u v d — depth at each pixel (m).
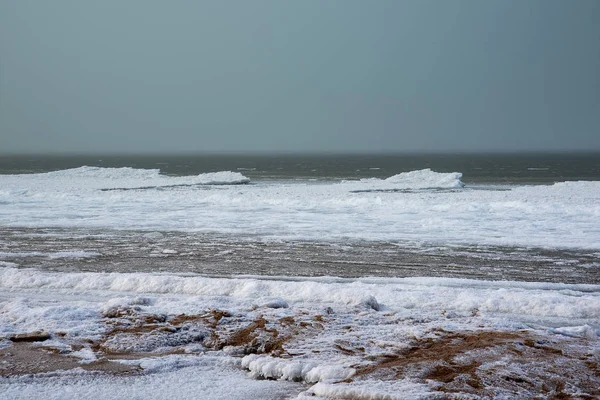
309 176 52.38
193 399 4.82
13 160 125.50
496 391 4.71
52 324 6.82
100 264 11.52
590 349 5.79
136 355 5.98
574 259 12.36
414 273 10.88
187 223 17.73
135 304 7.78
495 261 12.11
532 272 11.06
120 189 31.62
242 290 8.66
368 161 119.56
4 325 6.80
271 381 5.27
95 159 145.25
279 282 8.90
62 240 14.62
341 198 25.09
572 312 7.62
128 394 4.91
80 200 24.42
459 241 14.58
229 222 18.00
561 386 4.85
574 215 19.30
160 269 11.06
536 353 5.65
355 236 15.35
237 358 5.83
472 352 5.65
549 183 40.66
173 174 59.31
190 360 5.78
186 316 7.16
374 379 5.04
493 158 147.62
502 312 7.76
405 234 15.66
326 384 4.88
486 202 22.62
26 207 21.97
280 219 18.67
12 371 5.44
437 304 8.04
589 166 83.94
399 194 27.56
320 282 9.92
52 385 5.11
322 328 6.62
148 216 19.39
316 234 15.69
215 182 37.19
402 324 6.85
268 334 6.39
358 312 7.34
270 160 132.88
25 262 11.70
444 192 29.69
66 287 9.12
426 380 4.98
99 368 5.55
